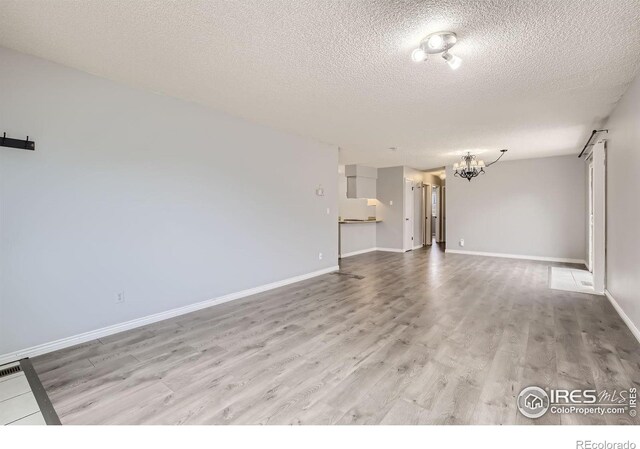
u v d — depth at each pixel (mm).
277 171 4637
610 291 3914
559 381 2086
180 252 3473
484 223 7660
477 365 2311
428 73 2754
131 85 3051
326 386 2061
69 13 1954
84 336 2781
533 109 3652
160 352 2576
